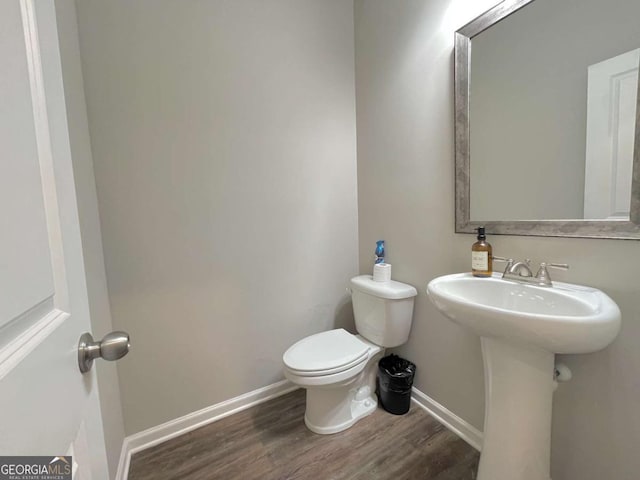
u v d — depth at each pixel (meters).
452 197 1.34
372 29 1.71
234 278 1.58
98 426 0.55
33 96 0.40
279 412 1.60
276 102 1.63
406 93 1.53
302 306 1.82
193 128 1.42
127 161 1.29
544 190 1.02
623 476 0.88
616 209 0.85
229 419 1.56
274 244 1.69
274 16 1.59
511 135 1.10
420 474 1.19
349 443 1.37
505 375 0.94
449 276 1.17
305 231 1.79
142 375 1.38
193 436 1.44
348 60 1.86
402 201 1.61
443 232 1.39
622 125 0.83
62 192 0.46
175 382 1.46
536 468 0.93
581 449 0.97
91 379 0.52
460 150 1.26
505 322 0.76
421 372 1.59
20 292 0.32
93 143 1.21
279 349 1.75
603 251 0.89
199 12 1.40
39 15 0.42
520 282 1.02
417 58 1.45
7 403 0.29
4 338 0.30
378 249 1.73
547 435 0.93
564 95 0.95
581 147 0.92
